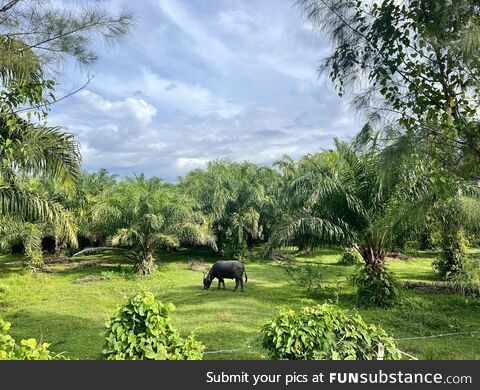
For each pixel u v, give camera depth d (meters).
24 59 5.61
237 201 20.70
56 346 6.23
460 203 4.58
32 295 11.08
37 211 7.92
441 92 4.95
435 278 13.61
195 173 25.33
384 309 9.11
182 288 11.98
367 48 5.42
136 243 15.95
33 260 15.95
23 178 7.14
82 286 12.37
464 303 9.07
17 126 5.88
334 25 5.45
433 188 4.96
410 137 4.63
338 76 5.65
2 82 5.98
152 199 15.52
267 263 18.34
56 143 7.01
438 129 4.62
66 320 7.95
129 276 14.32
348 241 9.75
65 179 7.35
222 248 20.91
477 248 15.09
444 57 4.73
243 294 10.87
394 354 3.85
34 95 5.57
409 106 5.31
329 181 9.55
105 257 21.06
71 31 5.71
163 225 15.34
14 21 5.48
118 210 15.51
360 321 3.97
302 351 3.70
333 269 15.64
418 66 4.96
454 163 4.72
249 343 4.25
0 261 19.91
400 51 5.05
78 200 18.84
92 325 7.59
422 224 7.34
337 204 9.78
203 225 17.77
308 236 10.16
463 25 4.56
